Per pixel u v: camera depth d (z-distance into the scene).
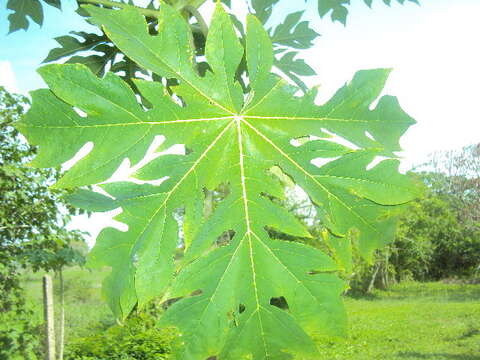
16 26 1.29
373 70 0.64
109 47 1.11
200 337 0.60
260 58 0.63
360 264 8.65
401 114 0.65
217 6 0.63
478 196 10.09
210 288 0.61
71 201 0.56
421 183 0.67
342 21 1.35
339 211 0.65
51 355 3.09
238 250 0.63
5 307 3.03
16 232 3.09
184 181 0.61
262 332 0.61
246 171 0.65
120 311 0.56
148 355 3.69
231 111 0.64
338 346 4.90
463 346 4.73
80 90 0.57
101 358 3.65
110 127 0.58
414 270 11.85
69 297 6.71
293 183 0.77
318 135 0.65
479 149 9.91
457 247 11.03
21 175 2.87
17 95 3.07
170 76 0.60
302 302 0.62
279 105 0.64
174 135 0.61
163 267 0.58
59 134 0.56
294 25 1.21
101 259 0.56
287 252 0.63
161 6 0.60
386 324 6.21
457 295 9.34
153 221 0.58
